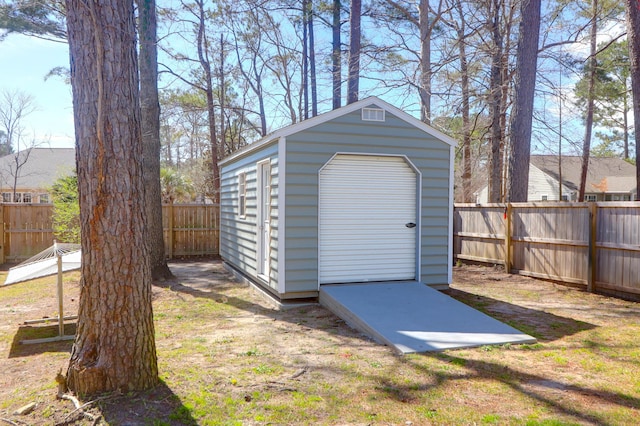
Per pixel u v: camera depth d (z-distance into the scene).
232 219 9.70
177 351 4.32
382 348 4.48
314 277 6.52
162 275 8.85
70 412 2.89
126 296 3.16
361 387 3.44
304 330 5.19
